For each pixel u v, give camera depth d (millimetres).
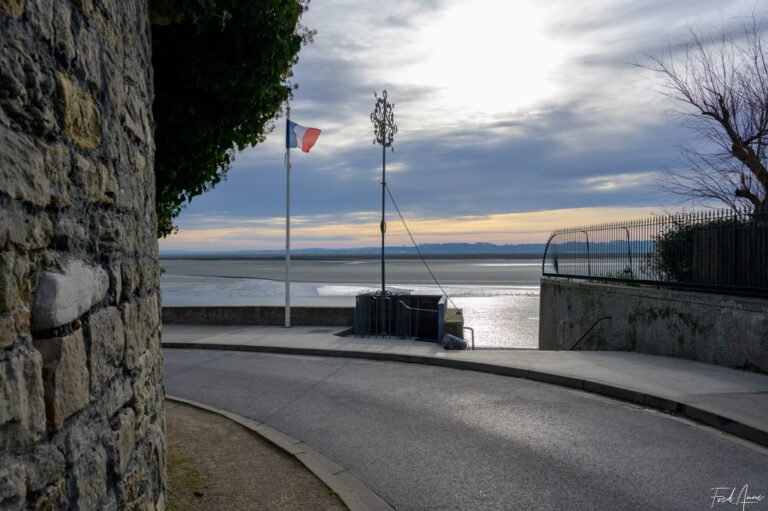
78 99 2436
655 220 12609
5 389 1748
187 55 5234
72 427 2262
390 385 9484
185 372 10812
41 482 1963
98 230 2678
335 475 5359
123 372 3006
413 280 64875
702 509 4648
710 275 11039
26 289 1938
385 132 17359
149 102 3881
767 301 9109
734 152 14461
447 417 7422
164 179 6227
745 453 5969
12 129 1871
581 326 14555
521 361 10836
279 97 6410
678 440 6395
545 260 18422
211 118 5785
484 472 5480
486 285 53688
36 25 2027
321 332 16172
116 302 2912
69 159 2328
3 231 1780
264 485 4980
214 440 6293
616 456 5879
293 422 7312
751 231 10031
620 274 13922
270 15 5379
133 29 3383
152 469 3527
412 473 5484
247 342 13992
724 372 9344
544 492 4992
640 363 10414
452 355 11695
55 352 2109
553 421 7184
